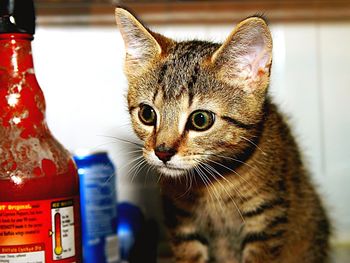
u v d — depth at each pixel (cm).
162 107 46
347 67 70
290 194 53
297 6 69
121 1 67
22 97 39
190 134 46
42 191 37
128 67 51
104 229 55
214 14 69
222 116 46
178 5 69
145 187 68
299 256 57
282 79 70
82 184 54
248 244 52
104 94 70
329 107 70
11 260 36
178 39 65
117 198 64
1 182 37
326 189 70
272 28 70
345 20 70
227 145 47
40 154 38
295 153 57
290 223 53
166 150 45
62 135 69
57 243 38
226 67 47
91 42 69
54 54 69
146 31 49
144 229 60
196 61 48
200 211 53
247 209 51
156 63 49
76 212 40
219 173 49
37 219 37
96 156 55
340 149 70
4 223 36
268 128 50
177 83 47
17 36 38
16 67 39
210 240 55
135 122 49
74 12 68
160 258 65
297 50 70
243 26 45
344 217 69
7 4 37
